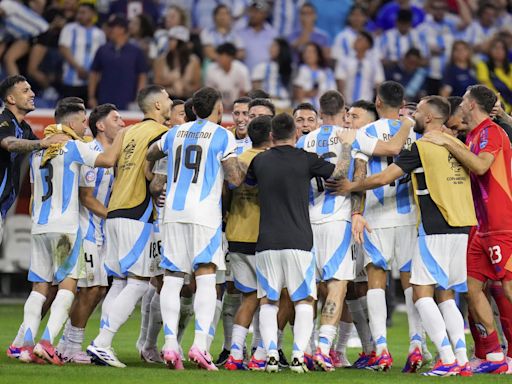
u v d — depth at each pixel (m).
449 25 64.56
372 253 28.17
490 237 28.39
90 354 27.64
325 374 26.56
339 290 27.75
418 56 61.44
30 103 28.95
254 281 28.42
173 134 27.62
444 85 60.25
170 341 26.69
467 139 29.12
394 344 38.47
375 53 61.47
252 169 27.55
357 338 37.94
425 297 26.77
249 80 60.53
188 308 30.95
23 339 28.70
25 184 55.19
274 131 27.36
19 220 55.72
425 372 27.33
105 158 27.98
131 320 47.34
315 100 59.78
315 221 27.95
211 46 61.22
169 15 60.75
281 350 30.00
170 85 58.66
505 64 60.34
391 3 65.12
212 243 26.84
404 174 27.08
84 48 58.78
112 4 62.12
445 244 26.70
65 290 28.14
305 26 63.66
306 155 27.17
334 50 61.69
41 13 58.94
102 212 29.27
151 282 31.02
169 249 27.03
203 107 27.50
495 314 32.28
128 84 57.56
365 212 28.42
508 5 66.50
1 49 58.16
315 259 27.42
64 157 28.34
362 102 30.81
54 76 58.66
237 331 28.25
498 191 28.33
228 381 24.30
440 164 26.86
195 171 27.08
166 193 27.45
